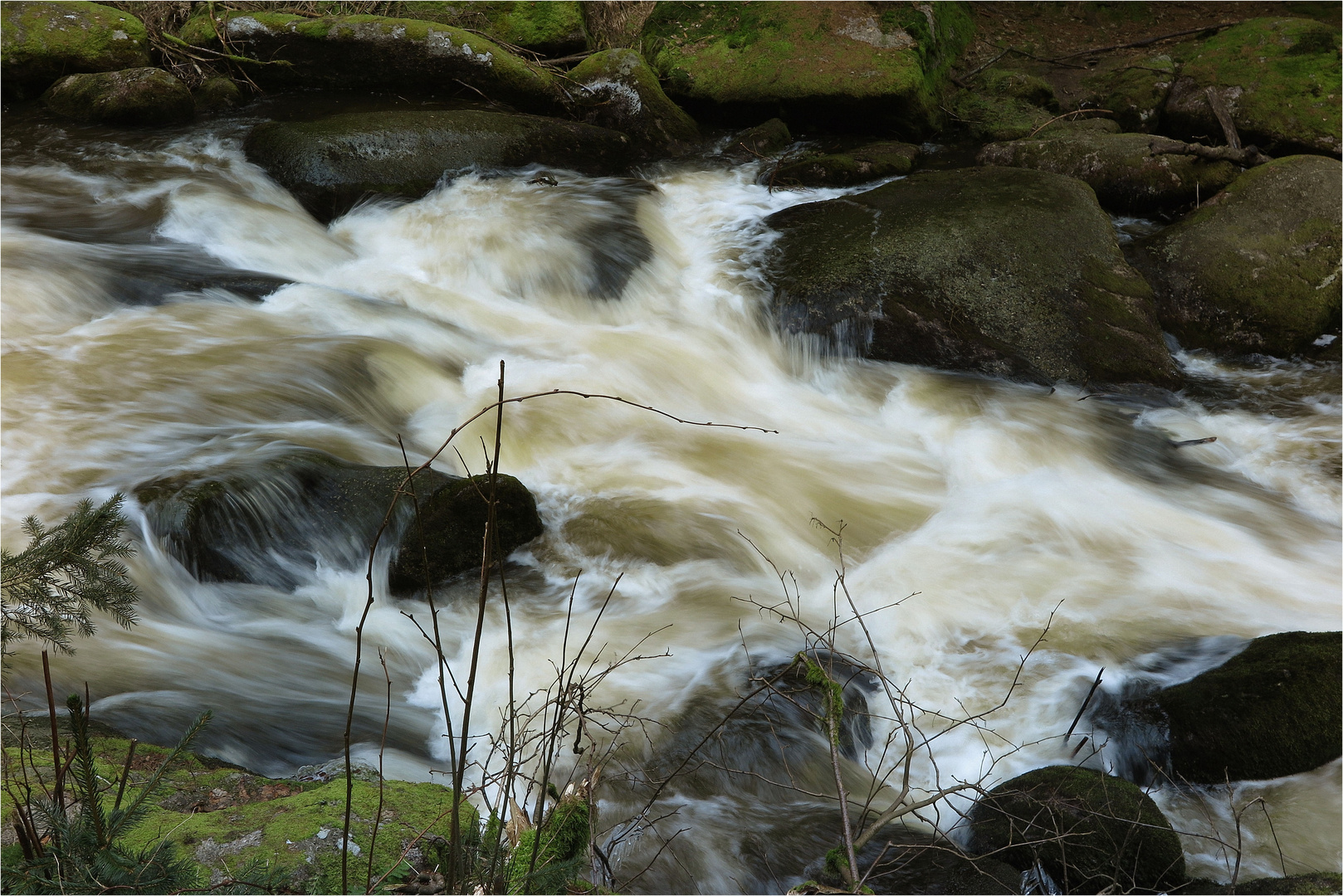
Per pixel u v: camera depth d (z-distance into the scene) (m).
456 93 10.85
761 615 5.34
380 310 7.69
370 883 2.67
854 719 4.61
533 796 3.91
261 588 5.23
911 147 10.76
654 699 4.65
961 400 7.55
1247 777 4.39
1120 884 3.70
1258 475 7.04
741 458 6.80
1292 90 10.44
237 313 7.41
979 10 13.66
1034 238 8.29
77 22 10.47
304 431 6.21
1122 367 7.83
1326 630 5.37
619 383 7.38
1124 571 5.90
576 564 5.66
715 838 3.96
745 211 9.58
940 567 5.86
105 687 4.18
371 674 4.79
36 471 5.45
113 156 9.36
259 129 9.55
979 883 3.81
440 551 5.37
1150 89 11.36
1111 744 4.62
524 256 8.43
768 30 11.42
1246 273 8.46
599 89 10.73
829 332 7.95
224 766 3.67
